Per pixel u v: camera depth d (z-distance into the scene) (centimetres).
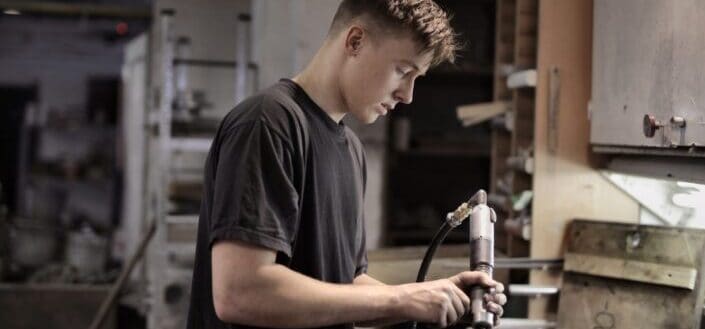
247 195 127
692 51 165
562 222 231
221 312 128
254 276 125
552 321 228
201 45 488
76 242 521
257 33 444
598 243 214
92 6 524
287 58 418
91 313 456
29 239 516
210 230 136
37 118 609
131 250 536
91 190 606
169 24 416
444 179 463
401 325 164
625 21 199
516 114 252
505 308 240
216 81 488
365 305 131
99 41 603
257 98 136
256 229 126
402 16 136
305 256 140
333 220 144
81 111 613
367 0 138
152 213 486
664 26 178
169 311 437
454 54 152
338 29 142
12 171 609
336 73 142
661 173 195
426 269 164
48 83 610
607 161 229
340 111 146
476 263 148
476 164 465
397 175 459
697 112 163
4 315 450
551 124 230
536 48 253
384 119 414
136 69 543
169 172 443
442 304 134
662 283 196
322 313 129
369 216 416
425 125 459
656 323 196
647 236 204
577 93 231
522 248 251
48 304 453
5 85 606
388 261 239
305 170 138
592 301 210
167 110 416
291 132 135
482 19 432
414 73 142
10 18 589
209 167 141
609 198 232
